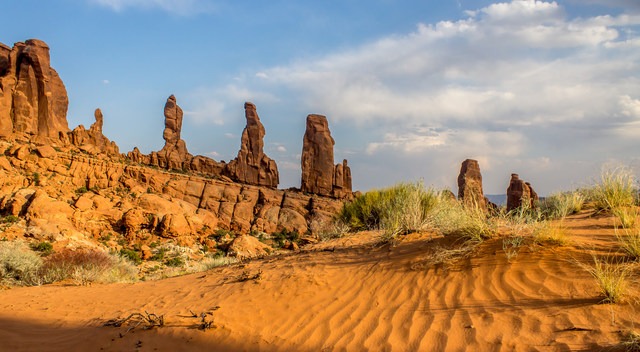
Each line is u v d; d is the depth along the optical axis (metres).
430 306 5.11
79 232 38.88
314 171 84.38
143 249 38.50
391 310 5.26
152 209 53.06
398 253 7.17
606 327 3.78
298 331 5.22
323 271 7.21
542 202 10.45
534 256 5.53
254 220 66.00
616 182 8.30
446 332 4.45
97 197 48.06
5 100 61.97
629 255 4.97
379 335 4.74
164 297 7.84
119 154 77.31
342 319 5.32
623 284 4.25
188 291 7.98
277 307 6.02
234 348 4.99
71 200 48.72
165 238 45.38
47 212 38.62
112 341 5.57
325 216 67.44
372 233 10.56
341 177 85.19
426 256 6.58
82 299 8.77
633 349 3.38
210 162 85.44
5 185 46.81
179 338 5.40
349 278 6.64
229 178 83.88
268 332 5.30
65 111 77.62
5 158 52.19
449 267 5.94
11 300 8.99
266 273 7.81
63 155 58.59
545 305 4.44
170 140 85.62
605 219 7.29
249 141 87.38
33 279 13.26
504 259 5.67
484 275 5.45
